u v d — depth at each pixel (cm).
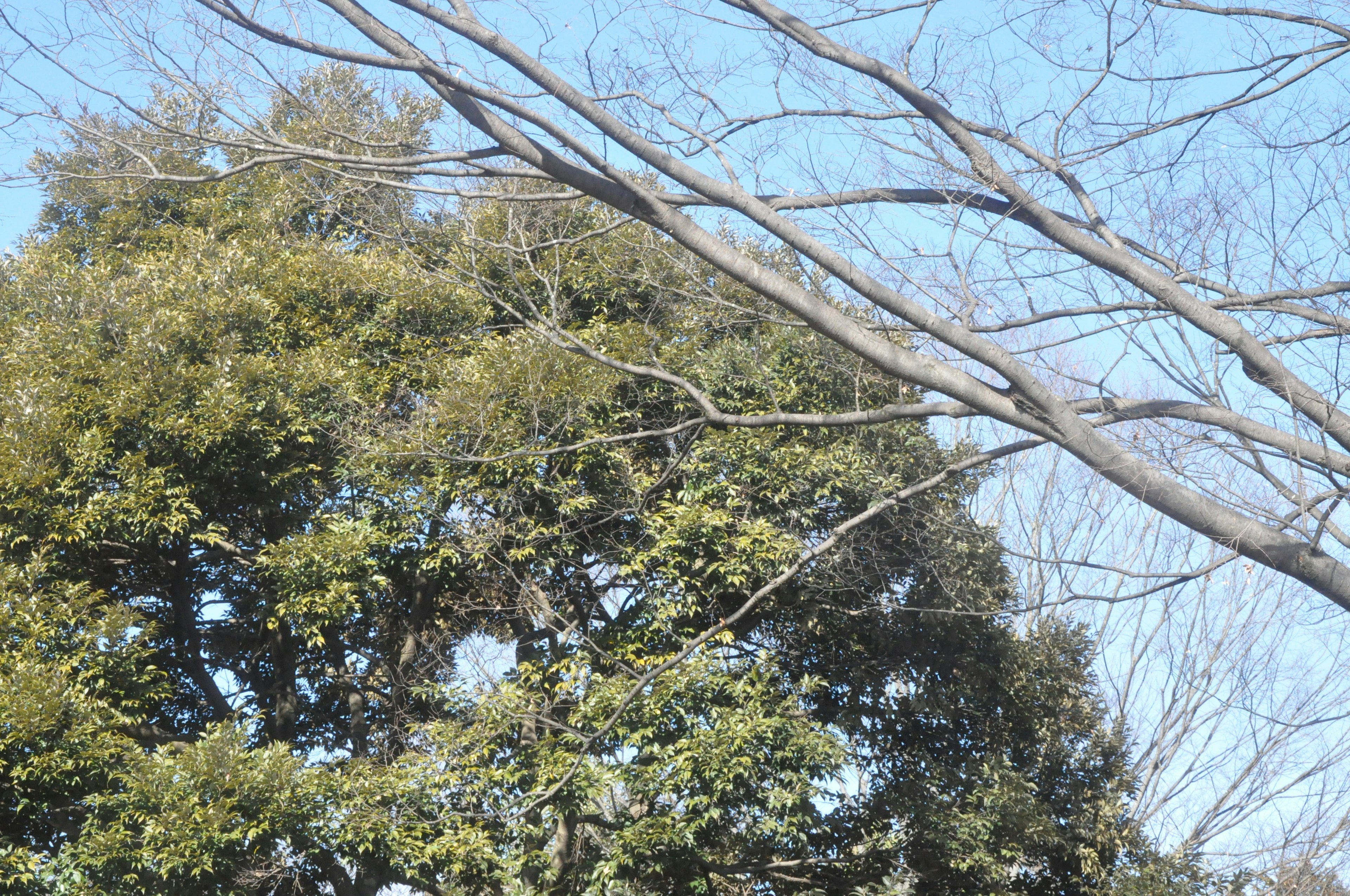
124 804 1067
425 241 1067
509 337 1355
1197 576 714
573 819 1346
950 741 1463
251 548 1474
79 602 1173
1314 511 664
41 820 1148
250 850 1087
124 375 1252
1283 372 681
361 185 945
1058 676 1530
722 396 1369
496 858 1160
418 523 1330
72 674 1152
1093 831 1441
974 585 1318
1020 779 1339
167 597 1459
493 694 1266
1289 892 1828
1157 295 712
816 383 1349
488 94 695
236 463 1291
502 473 1276
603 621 1436
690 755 1167
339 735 1537
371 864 1197
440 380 1354
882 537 1268
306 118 1002
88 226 1731
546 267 1364
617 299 1420
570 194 775
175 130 728
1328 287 720
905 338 1073
